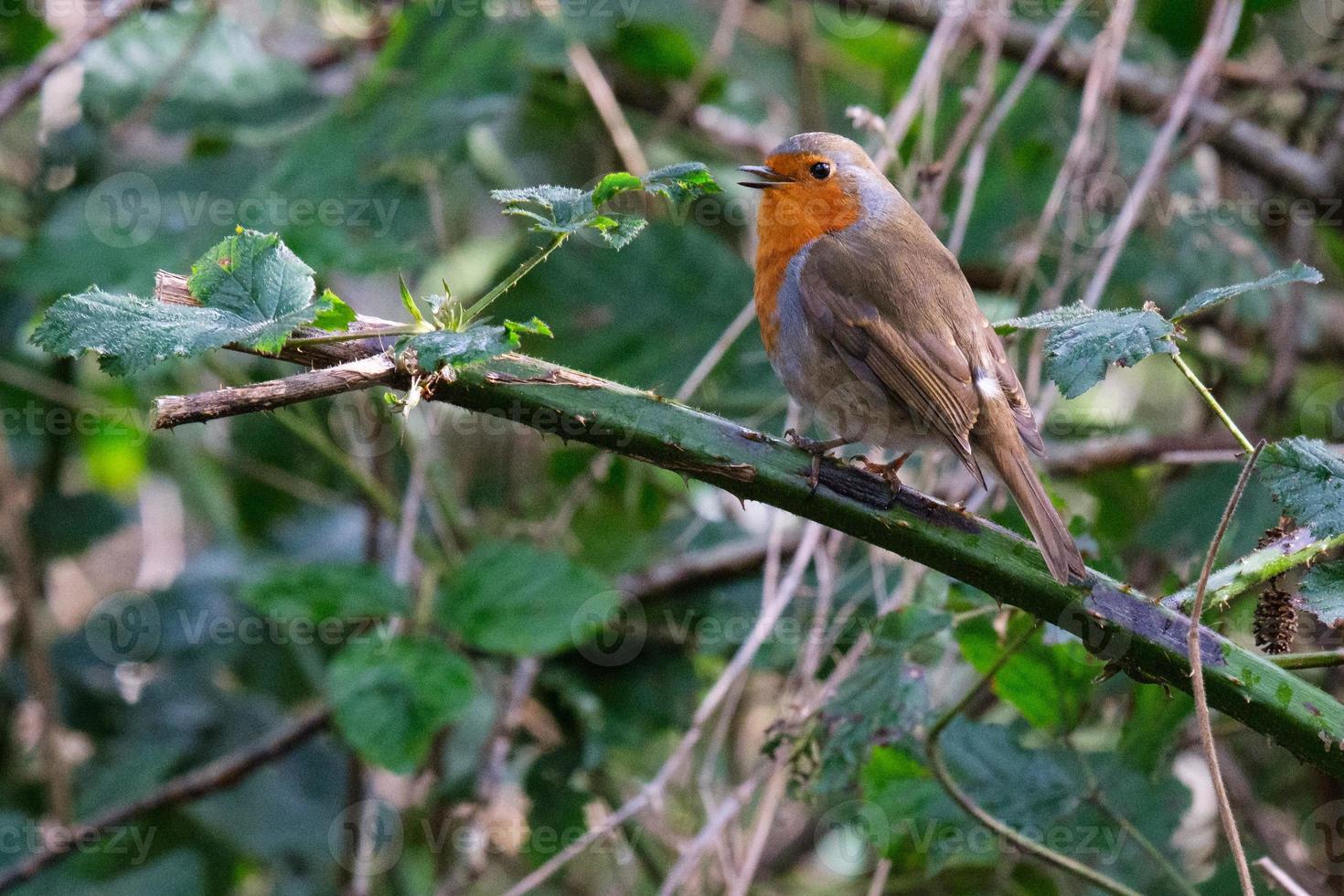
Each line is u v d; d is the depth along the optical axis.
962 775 7.55
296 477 11.84
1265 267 10.98
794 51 12.22
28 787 10.90
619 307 10.75
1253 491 9.74
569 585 8.95
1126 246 10.73
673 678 10.12
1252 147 11.59
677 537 11.29
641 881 9.66
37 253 10.01
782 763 7.18
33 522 11.41
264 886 11.48
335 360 4.62
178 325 4.23
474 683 8.57
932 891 9.33
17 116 11.72
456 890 9.23
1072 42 11.58
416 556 10.60
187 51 10.41
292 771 11.15
